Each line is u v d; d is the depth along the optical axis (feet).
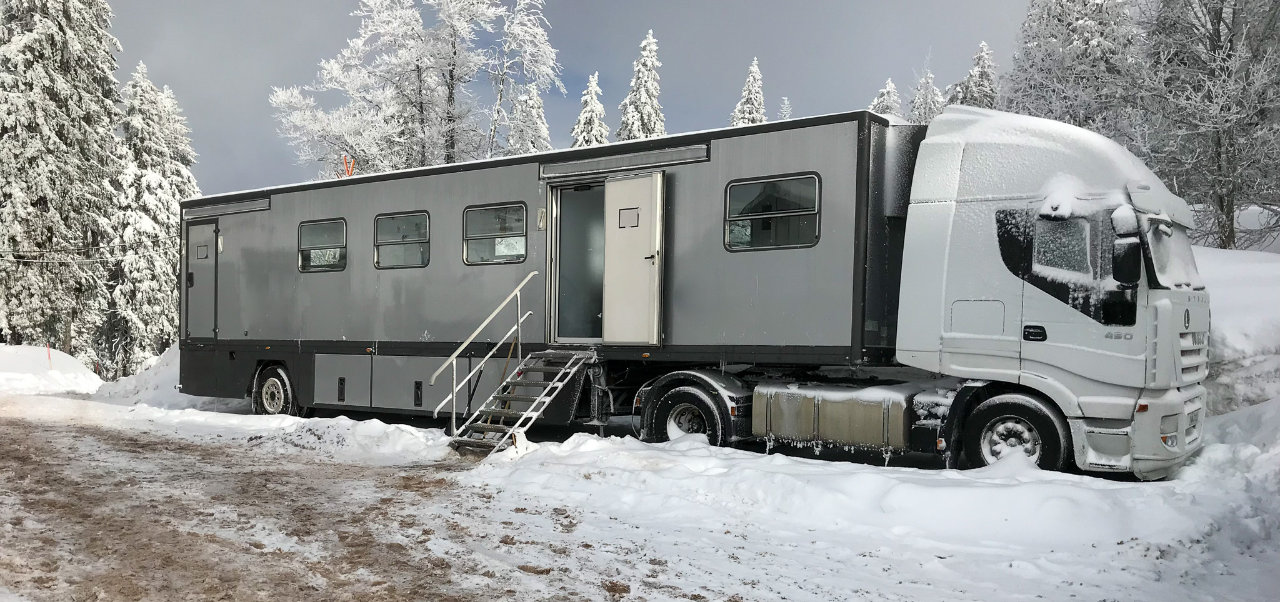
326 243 40.78
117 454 30.55
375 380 38.73
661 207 30.53
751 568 16.65
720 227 29.43
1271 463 23.43
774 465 24.36
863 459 31.55
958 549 17.80
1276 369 30.42
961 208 25.52
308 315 41.29
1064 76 59.52
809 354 27.35
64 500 22.56
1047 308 23.93
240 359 44.32
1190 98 47.62
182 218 47.03
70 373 79.51
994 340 24.62
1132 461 22.89
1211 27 49.55
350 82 77.05
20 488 24.16
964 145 25.90
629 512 21.22
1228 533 18.19
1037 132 25.07
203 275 46.03
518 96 79.97
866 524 19.71
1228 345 30.99
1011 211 24.70
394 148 77.41
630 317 31.07
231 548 17.92
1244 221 54.39
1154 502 19.07
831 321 26.96
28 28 90.74
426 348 37.09
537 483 24.20
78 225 93.61
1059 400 23.61
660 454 25.90
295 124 76.48
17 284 87.10
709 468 24.35
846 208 26.76
